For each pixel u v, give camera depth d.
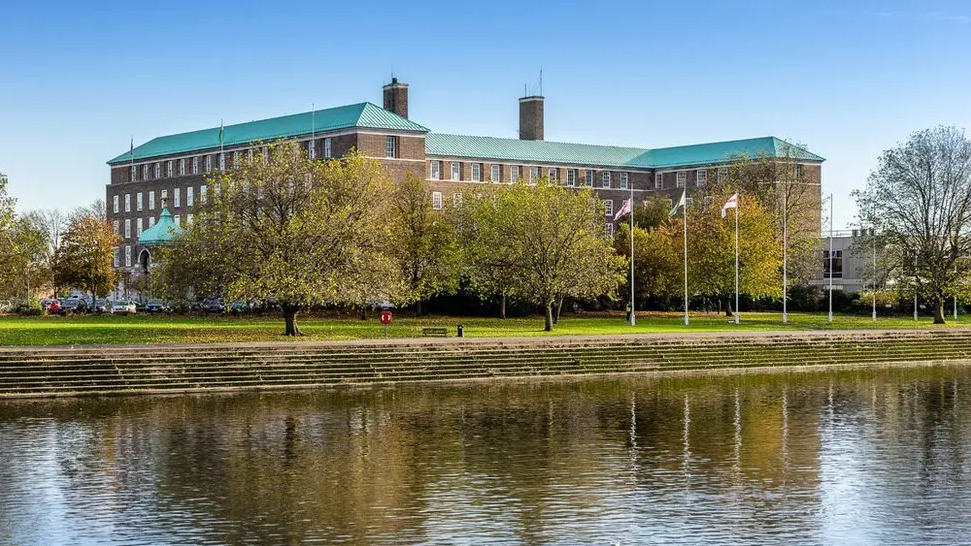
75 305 153.88
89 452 50.88
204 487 44.28
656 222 160.88
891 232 123.12
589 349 85.38
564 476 46.56
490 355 80.94
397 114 171.62
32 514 40.09
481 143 186.75
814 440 55.25
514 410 64.19
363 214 96.56
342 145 162.75
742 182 154.00
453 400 68.06
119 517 39.72
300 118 174.12
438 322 118.31
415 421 60.00
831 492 44.00
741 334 95.62
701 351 88.69
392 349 79.62
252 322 111.19
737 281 121.31
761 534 37.78
